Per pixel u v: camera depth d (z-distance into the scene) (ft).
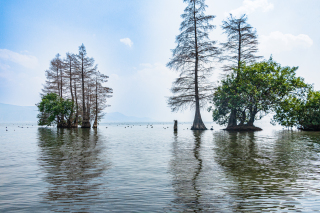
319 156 36.01
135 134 100.63
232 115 129.18
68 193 17.99
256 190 18.66
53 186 19.95
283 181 21.34
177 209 14.70
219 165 28.96
